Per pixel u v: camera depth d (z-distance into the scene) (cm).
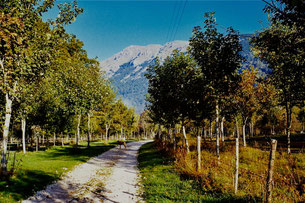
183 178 999
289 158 1245
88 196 793
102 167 1527
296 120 4694
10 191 746
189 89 1426
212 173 912
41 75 1132
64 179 1055
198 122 1666
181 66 1509
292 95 1401
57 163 1482
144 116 8950
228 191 744
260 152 1511
